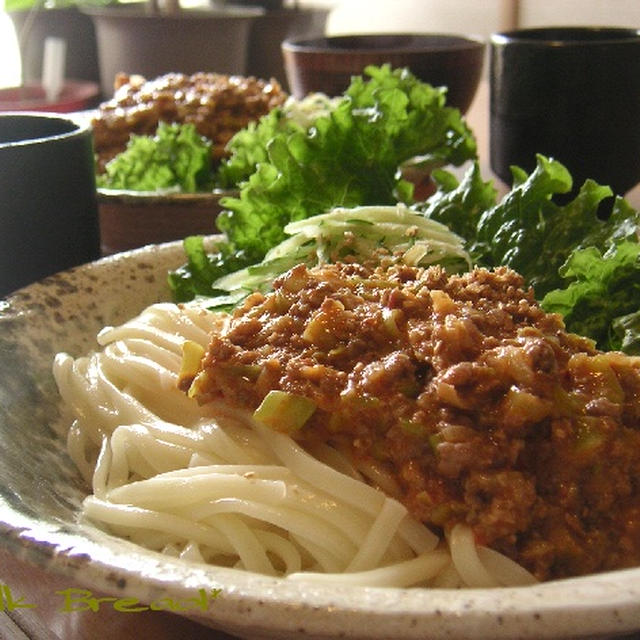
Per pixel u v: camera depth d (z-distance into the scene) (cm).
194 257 48
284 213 49
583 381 34
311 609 25
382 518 34
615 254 42
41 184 47
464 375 33
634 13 94
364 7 130
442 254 45
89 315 45
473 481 32
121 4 95
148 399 42
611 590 25
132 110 65
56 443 41
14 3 92
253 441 38
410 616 24
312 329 36
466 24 114
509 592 25
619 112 56
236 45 81
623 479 33
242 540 35
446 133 56
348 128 50
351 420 35
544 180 46
